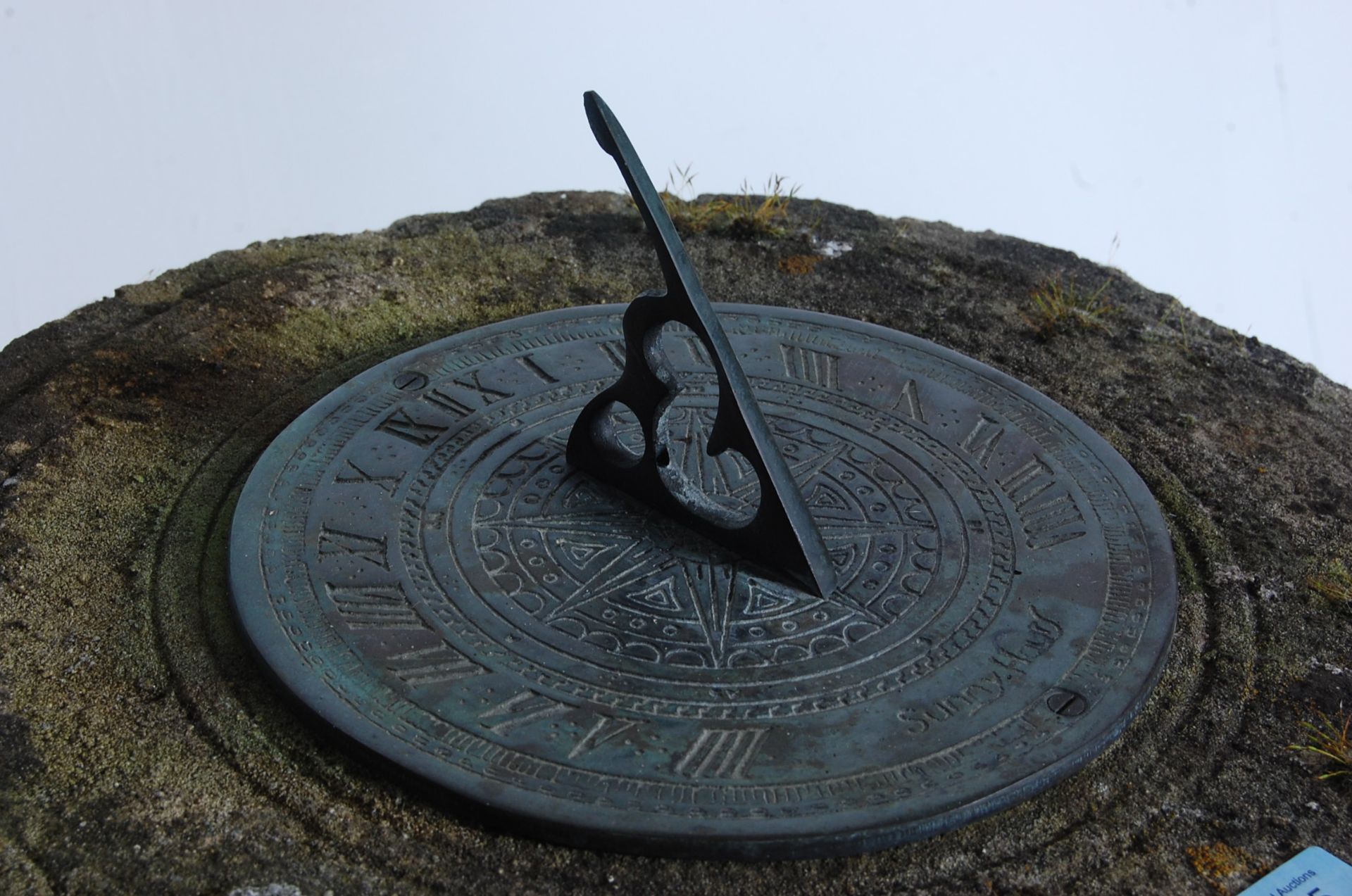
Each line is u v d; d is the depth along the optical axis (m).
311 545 0.45
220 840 0.37
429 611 0.43
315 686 0.40
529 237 0.63
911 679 0.41
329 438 0.49
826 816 0.37
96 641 0.43
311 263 0.60
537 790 0.37
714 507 0.46
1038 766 0.38
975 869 0.38
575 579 0.44
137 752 0.39
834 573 0.44
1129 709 0.40
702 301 0.44
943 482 0.48
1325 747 0.41
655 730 0.39
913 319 0.59
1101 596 0.44
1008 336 0.58
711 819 0.37
